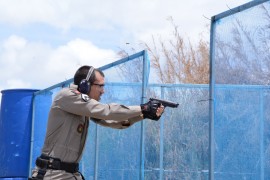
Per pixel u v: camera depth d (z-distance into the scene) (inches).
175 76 705.6
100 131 341.4
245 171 206.7
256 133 201.2
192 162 366.3
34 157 497.4
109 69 322.0
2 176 510.6
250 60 199.5
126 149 309.0
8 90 510.6
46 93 466.6
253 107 201.6
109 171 327.0
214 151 219.6
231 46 209.6
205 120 366.3
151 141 362.3
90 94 197.3
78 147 196.7
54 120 194.4
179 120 368.8
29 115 509.4
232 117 211.9
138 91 292.0
